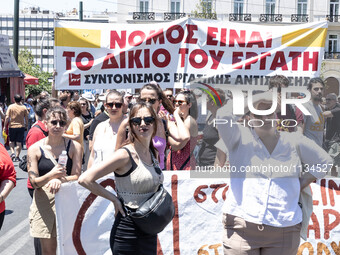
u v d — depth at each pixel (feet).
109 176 16.06
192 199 16.46
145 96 18.48
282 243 13.25
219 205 16.53
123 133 17.10
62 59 22.00
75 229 15.80
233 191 13.50
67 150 16.84
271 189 13.28
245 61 22.08
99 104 58.23
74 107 26.25
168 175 16.37
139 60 22.29
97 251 16.02
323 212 16.83
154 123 13.16
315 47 21.98
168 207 13.14
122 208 13.04
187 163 18.94
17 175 41.86
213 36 22.21
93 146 20.34
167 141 19.03
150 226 12.90
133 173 12.96
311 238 16.89
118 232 13.11
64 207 15.69
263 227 13.06
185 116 19.48
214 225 16.53
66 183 15.69
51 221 16.42
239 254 13.23
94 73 22.21
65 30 21.91
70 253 15.84
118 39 22.16
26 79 91.04
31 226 16.62
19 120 49.90
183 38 22.20
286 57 22.11
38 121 20.70
